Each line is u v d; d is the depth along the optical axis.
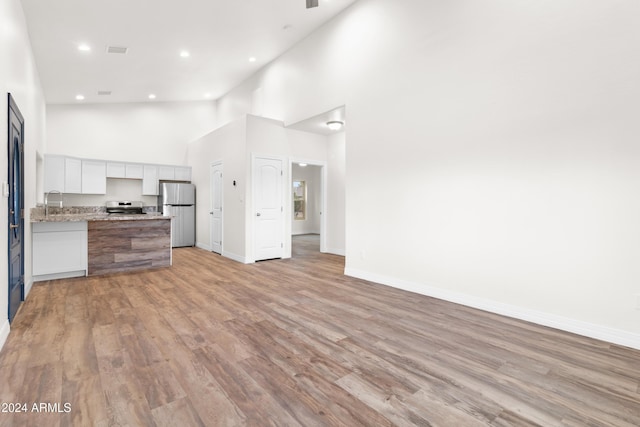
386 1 4.09
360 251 4.54
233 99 7.82
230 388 1.84
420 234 3.78
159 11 4.06
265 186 5.93
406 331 2.68
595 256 2.56
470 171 3.30
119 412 1.62
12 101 2.86
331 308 3.26
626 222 2.42
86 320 2.88
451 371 2.05
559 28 2.70
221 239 6.61
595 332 2.55
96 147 7.43
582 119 2.60
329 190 6.88
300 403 1.71
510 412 1.65
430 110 3.64
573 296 2.67
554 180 2.75
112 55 5.06
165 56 5.43
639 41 2.35
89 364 2.10
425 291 3.74
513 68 2.97
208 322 2.85
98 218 4.62
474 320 2.94
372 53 4.29
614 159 2.46
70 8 3.72
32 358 2.17
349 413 1.63
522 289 2.96
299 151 6.41
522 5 2.90
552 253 2.77
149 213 7.88
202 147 7.59
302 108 5.55
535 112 2.84
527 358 2.22
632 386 1.89
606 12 2.47
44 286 4.04
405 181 3.93
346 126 4.70
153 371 2.02
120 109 7.71
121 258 4.89
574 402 1.74
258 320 2.91
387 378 1.96
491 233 3.16
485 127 3.18
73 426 1.51
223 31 4.89
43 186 6.16
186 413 1.62
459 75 3.37
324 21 4.98
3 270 2.46
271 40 5.45
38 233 4.22
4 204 2.53
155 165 7.80
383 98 4.16
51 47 4.56
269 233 6.00
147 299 3.53
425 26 3.67
